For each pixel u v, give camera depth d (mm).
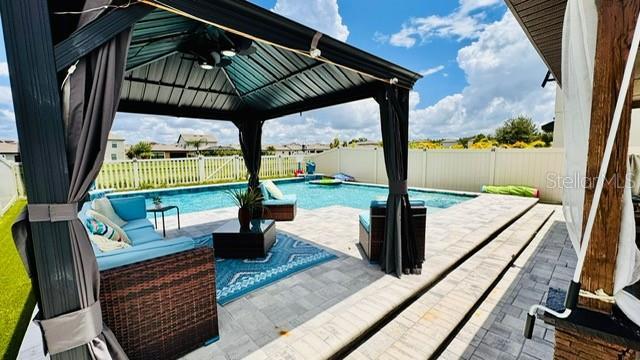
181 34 3104
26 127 1287
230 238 3855
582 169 1278
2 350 2055
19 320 2402
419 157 11031
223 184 11023
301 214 6750
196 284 2107
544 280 3424
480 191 9742
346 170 13469
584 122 1260
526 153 8758
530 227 5512
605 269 1248
